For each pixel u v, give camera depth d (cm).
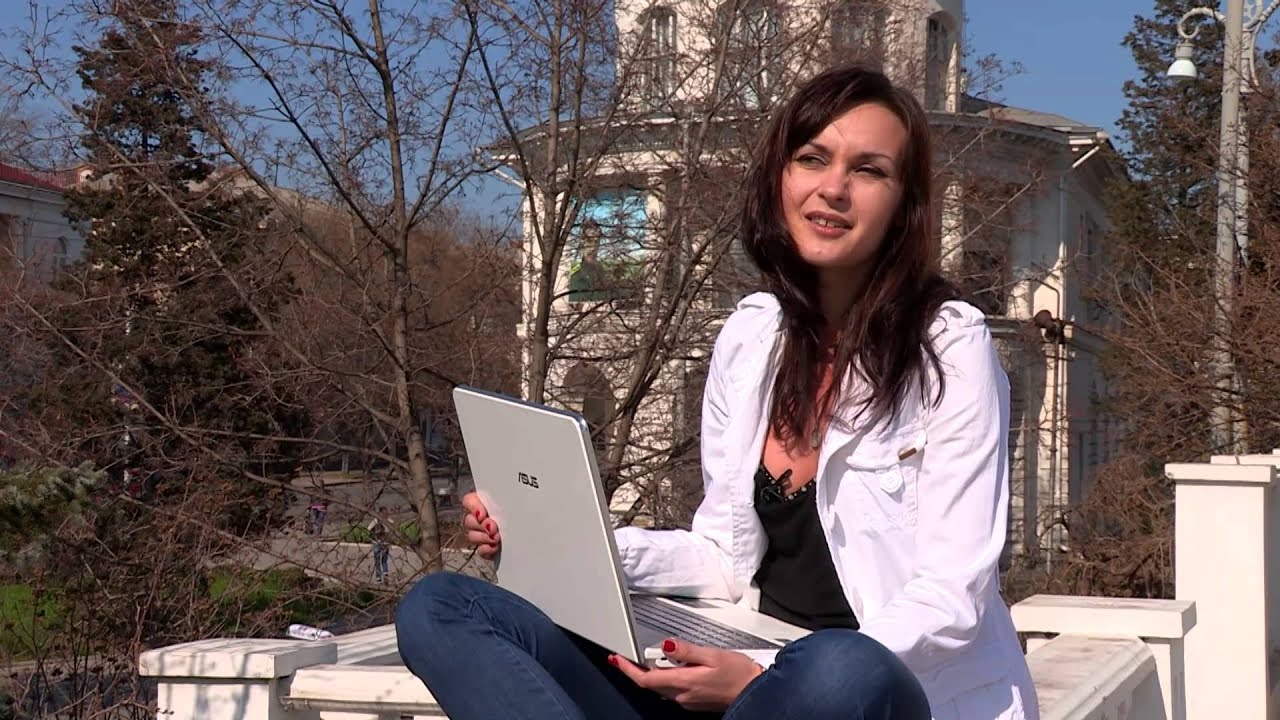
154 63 892
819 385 230
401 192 962
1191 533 512
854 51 999
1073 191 2269
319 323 1009
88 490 449
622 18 996
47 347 971
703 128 973
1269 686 523
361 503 990
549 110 978
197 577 795
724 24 967
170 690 276
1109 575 958
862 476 217
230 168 946
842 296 232
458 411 238
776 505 229
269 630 802
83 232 1174
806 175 229
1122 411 1186
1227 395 1098
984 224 1080
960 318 217
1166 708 332
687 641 212
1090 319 2245
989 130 1112
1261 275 1134
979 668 209
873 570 218
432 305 1055
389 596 923
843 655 185
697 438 1029
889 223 228
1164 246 2019
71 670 720
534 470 212
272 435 1024
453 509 1068
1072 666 294
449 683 212
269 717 270
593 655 227
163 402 1015
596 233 1030
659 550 246
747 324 244
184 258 992
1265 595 501
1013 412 1431
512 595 226
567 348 1060
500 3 934
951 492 209
